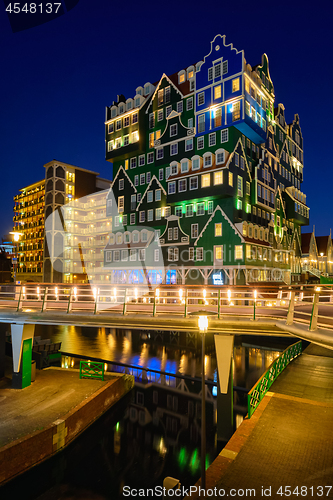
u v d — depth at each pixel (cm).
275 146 5188
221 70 4169
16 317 1809
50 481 1366
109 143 5491
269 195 4794
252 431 1195
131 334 3928
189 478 1373
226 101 4097
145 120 5141
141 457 1526
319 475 925
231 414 1436
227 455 1031
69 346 3328
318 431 1194
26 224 7862
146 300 3030
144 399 2116
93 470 1432
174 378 2470
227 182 3947
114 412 1941
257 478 914
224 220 4091
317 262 6575
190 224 4412
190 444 1630
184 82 4659
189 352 3138
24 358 1895
